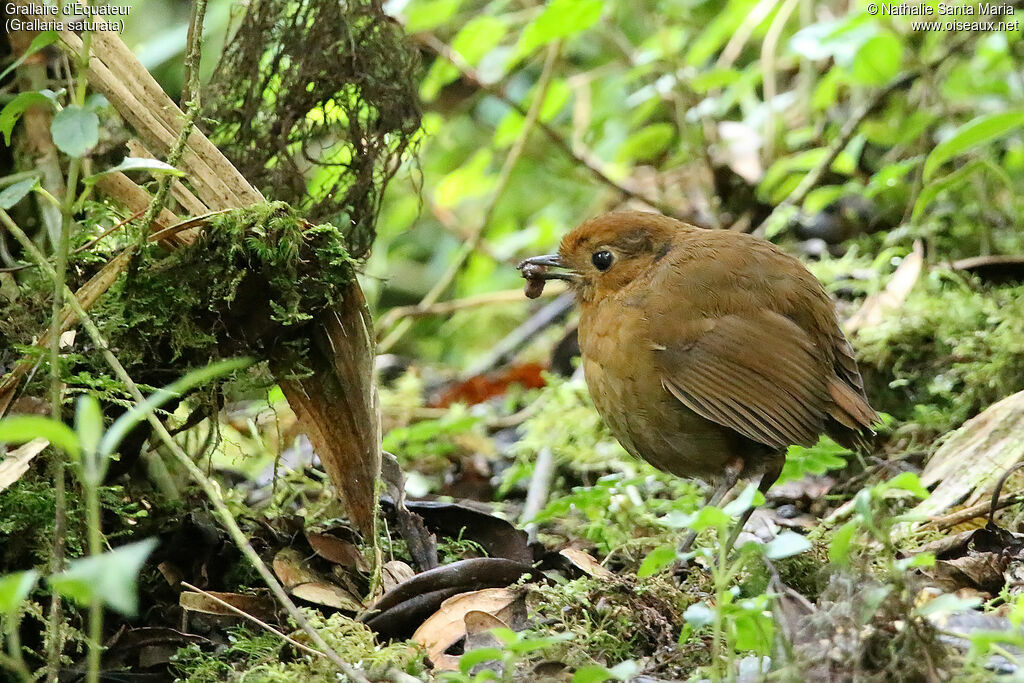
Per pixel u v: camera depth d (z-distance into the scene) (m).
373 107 8.12
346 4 7.93
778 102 13.77
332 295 7.05
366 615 6.80
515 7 15.49
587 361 8.17
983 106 13.30
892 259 11.28
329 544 7.61
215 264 6.88
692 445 7.83
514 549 7.75
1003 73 13.27
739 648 5.32
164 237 6.74
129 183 6.91
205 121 7.71
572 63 15.95
